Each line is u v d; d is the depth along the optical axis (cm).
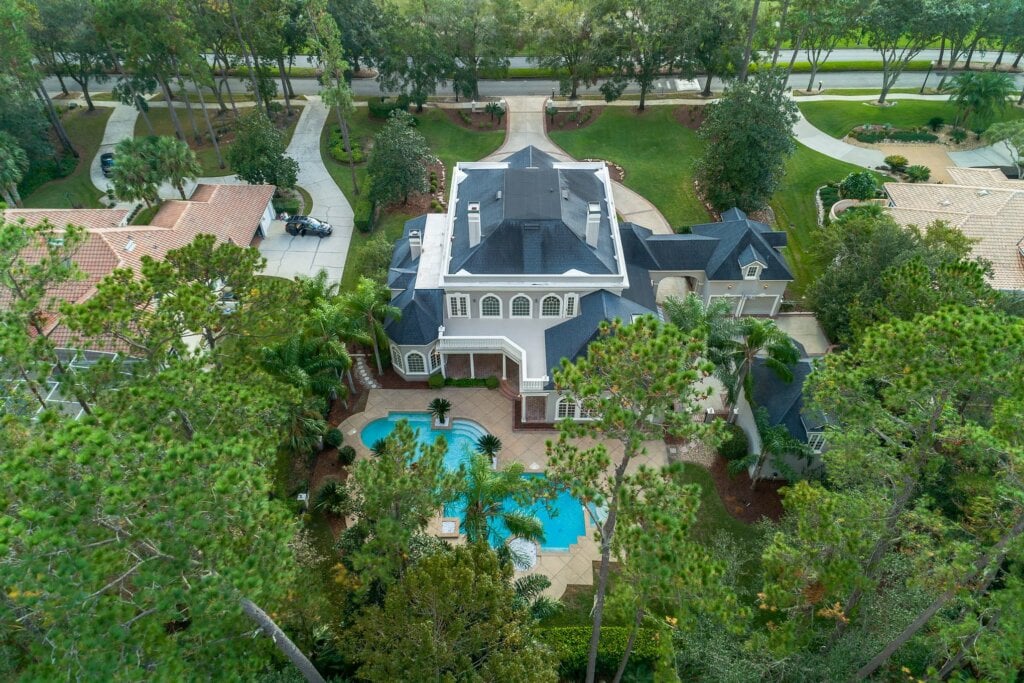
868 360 2759
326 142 8462
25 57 6956
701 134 6888
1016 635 2284
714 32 8275
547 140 8488
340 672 3148
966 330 2414
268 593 2167
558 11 8381
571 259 4947
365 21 9000
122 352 3133
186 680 1967
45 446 1891
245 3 7406
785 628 2786
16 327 2878
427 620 2716
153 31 7038
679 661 3197
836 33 8638
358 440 4806
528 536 3306
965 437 2672
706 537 4191
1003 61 10269
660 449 4747
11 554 1883
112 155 7988
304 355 4291
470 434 4859
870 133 8475
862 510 2838
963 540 2992
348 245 6769
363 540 3312
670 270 5750
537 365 4819
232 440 2361
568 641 3400
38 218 5822
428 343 4959
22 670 2069
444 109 9081
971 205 6488
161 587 1953
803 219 7162
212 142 8406
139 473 1970
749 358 4203
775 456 4084
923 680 2719
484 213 5312
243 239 6344
